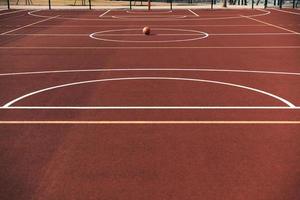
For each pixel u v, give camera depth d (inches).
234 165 234.7
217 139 272.5
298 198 199.9
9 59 558.6
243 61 542.6
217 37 770.2
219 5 1599.4
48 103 355.6
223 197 200.7
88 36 780.0
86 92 389.1
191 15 1198.9
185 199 199.0
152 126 297.4
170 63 526.3
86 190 208.2
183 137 276.1
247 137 276.1
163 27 920.3
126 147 260.1
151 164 236.2
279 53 604.7
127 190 207.8
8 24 976.3
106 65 514.0
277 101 360.5
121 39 741.9
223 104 350.9
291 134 281.9
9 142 269.9
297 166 233.5
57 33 823.7
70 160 242.4
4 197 202.5
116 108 339.9
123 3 1732.3
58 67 503.5
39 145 264.7
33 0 1777.8
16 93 388.5
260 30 868.6
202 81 431.5
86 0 1804.9
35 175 224.5
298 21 1034.1
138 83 422.3
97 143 267.0
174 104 350.3
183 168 231.1
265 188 209.2
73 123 305.0
